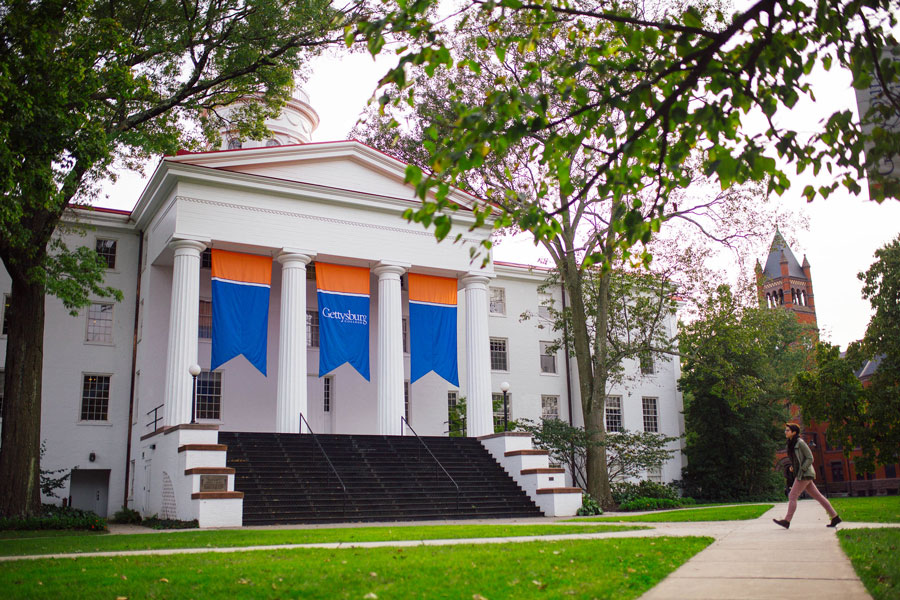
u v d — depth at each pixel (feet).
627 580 24.72
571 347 133.28
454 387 127.75
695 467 143.33
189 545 45.68
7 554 42.06
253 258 98.73
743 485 140.36
